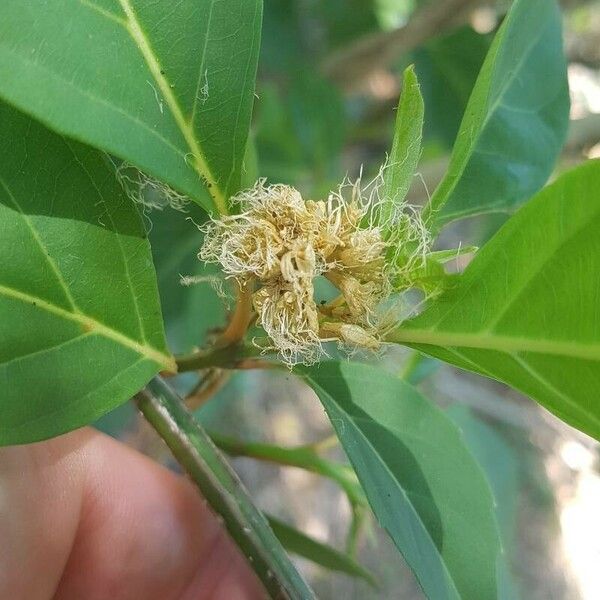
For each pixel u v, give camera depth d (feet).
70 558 0.45
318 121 0.74
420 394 0.33
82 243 0.26
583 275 0.24
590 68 1.18
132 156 0.24
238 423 1.01
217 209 0.28
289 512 1.04
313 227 0.27
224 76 0.26
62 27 0.22
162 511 0.46
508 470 0.68
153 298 0.28
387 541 1.09
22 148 0.25
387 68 0.87
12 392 0.24
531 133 0.41
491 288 0.26
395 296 0.30
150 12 0.25
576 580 1.19
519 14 0.29
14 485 0.38
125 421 0.59
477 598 0.30
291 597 0.28
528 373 0.26
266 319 0.27
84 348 0.26
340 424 0.29
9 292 0.25
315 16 0.90
